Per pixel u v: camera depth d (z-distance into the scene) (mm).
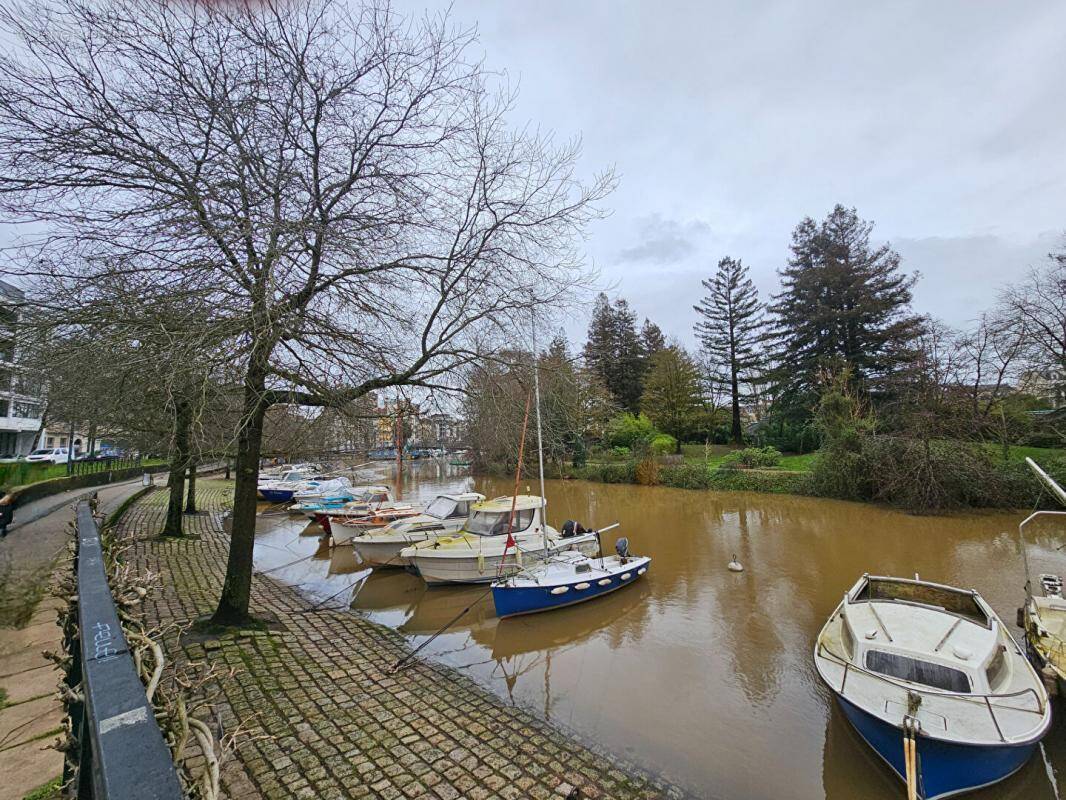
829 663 6582
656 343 56344
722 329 45969
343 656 7418
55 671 4680
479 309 8062
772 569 13531
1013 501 20812
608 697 7211
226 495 25844
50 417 11617
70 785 2230
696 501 25156
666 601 11203
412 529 13852
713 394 46906
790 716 6781
